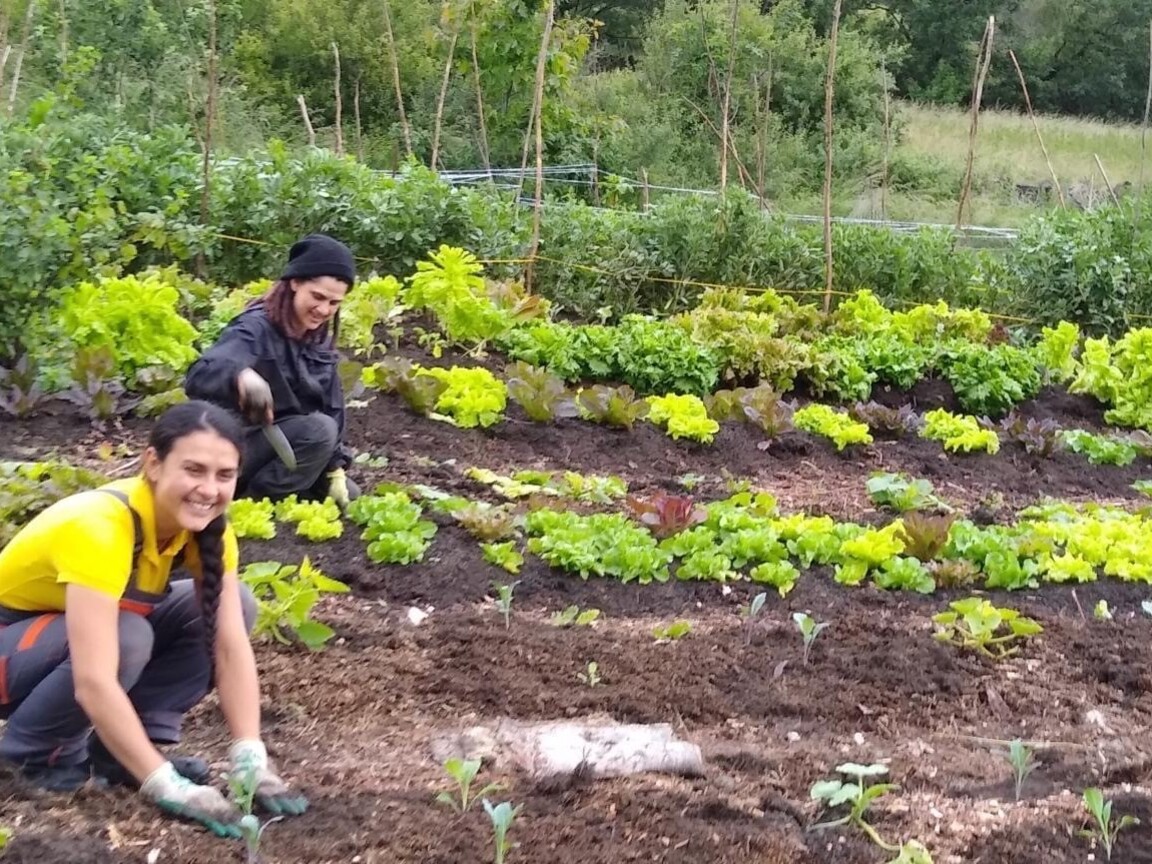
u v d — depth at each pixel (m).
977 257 13.58
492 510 6.57
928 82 36.31
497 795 3.83
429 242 11.25
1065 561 6.46
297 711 4.52
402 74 23.34
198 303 9.44
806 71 26.27
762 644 5.49
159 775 3.40
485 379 8.30
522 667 5.06
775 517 7.07
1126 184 19.95
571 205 12.73
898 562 6.30
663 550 6.33
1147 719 5.08
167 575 3.59
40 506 5.73
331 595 5.60
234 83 21.55
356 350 9.23
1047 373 10.79
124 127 11.77
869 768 3.96
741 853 3.56
